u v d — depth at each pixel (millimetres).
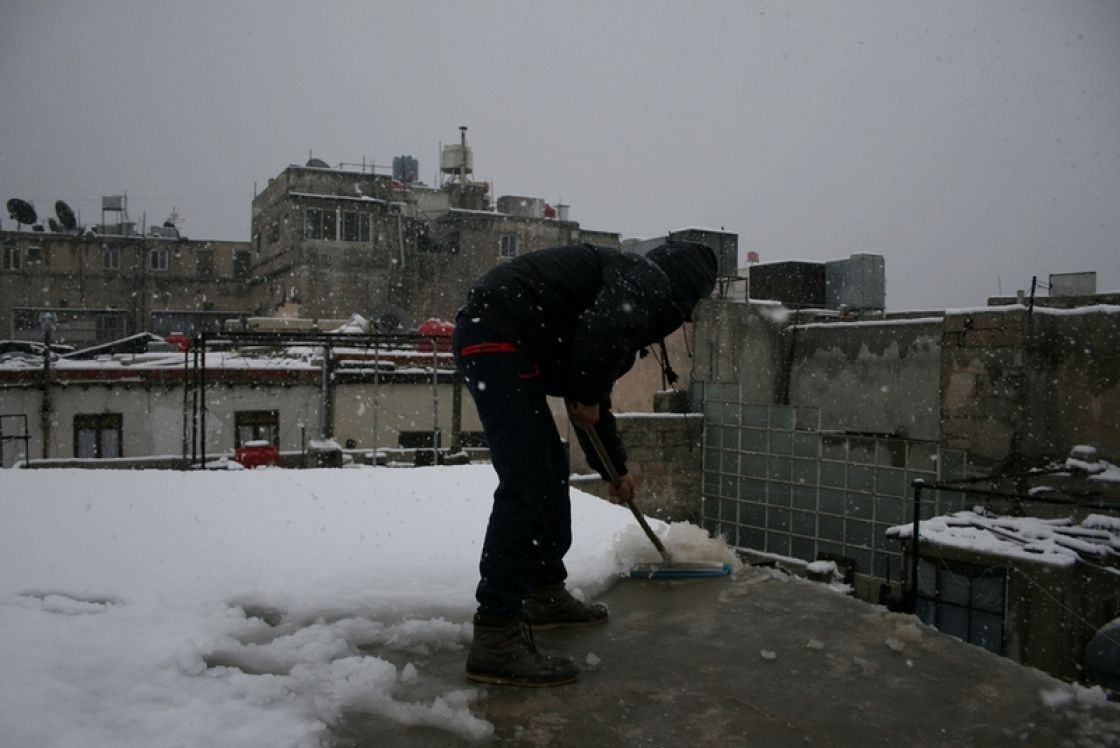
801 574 11789
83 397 17312
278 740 1579
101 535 3154
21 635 2039
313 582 2666
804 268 17656
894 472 11211
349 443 19109
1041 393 10008
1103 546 7555
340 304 38969
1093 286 16328
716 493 13469
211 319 48812
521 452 2031
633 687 1936
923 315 16406
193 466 12539
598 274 2170
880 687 1933
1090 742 1656
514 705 1829
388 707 1772
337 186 39719
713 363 14641
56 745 1502
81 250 46656
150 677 1855
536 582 2365
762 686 1936
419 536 3312
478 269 42438
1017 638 7613
